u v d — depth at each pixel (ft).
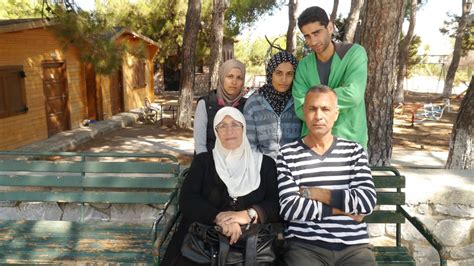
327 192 7.57
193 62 44.68
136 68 61.21
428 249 10.59
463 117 13.60
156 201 10.34
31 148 32.07
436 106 57.62
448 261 10.55
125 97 55.98
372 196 7.60
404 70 73.87
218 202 8.30
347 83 8.50
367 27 12.48
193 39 43.91
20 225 10.37
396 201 9.58
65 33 29.45
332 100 7.71
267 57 11.07
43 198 10.51
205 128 9.92
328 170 7.86
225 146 8.27
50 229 10.16
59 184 10.48
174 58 93.56
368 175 7.82
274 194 8.27
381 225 10.85
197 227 7.80
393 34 12.24
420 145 35.37
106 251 9.04
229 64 9.89
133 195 10.39
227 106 9.25
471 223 10.32
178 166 10.30
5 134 30.45
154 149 33.88
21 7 59.72
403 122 49.83
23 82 32.60
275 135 9.18
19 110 31.99
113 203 10.90
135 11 73.31
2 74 30.01
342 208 7.50
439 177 10.98
